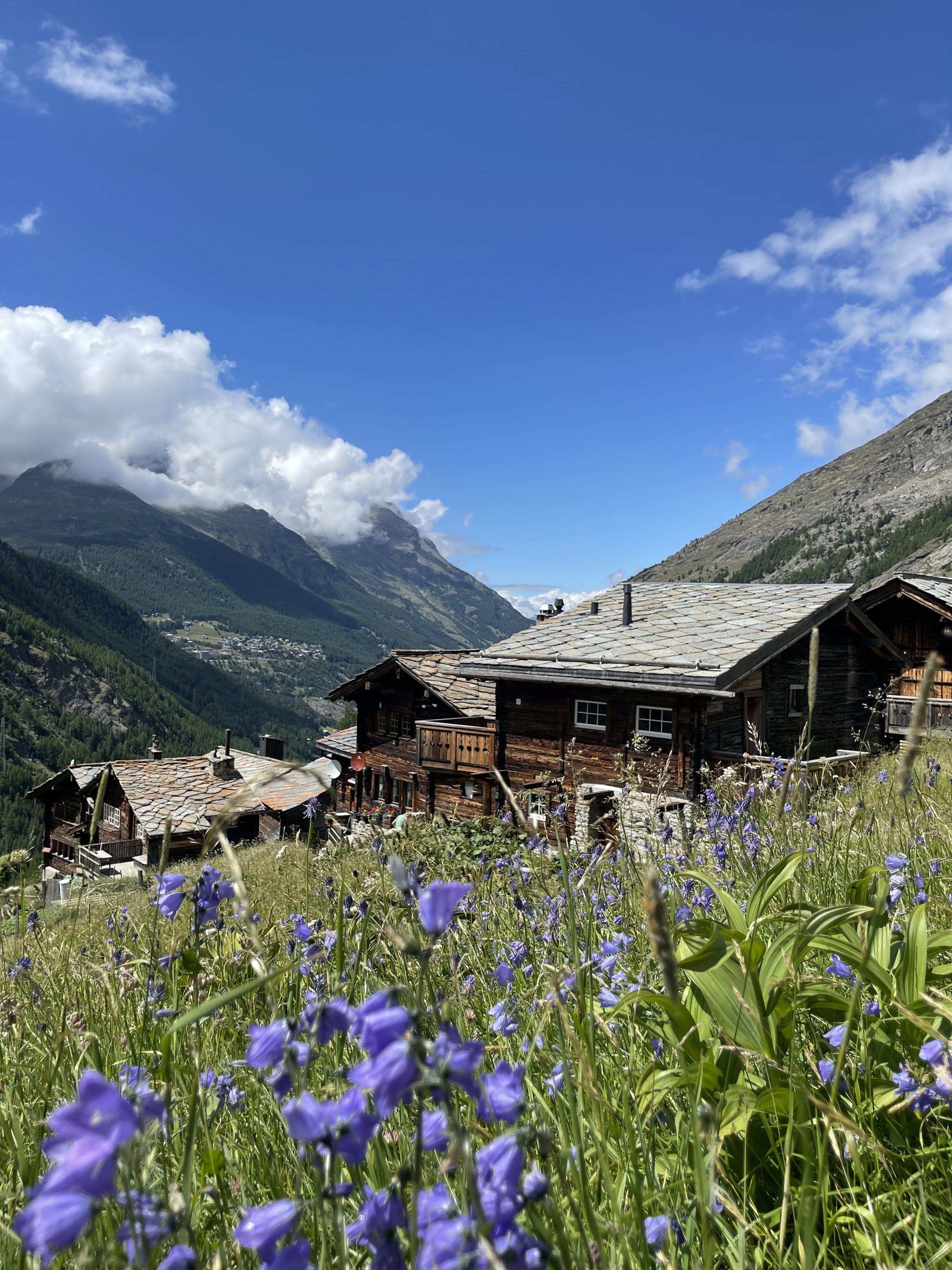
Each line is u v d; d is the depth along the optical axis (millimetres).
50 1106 2131
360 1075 773
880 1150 1566
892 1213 1584
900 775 1274
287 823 32906
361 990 2229
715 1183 1587
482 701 26156
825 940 2010
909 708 21312
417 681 27250
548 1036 2027
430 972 2279
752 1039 1938
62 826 43531
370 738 30078
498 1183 830
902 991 1977
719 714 17875
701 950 2031
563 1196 1296
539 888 4016
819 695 20406
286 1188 1646
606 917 3373
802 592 21250
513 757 22016
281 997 2449
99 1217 1245
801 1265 1293
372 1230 829
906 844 3791
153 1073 2074
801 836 4160
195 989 2574
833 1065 1846
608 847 4484
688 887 3629
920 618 25703
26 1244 619
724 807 5809
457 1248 748
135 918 3855
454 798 25281
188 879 1948
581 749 20281
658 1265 1290
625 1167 1473
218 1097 1858
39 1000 2951
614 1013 2055
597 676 18828
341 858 4203
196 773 40938
